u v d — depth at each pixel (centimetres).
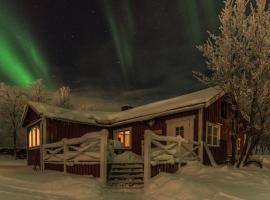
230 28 1412
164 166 1231
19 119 4009
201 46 1455
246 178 1080
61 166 1469
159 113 1691
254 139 1405
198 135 1530
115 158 1377
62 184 1047
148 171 1122
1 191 882
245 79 1343
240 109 1373
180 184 923
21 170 1675
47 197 862
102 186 1091
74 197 911
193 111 1587
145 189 1042
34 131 2097
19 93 4131
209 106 1611
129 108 2675
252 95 1332
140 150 1894
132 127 1991
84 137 1281
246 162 1448
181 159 1320
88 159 1273
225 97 1722
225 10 1422
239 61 1391
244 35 1387
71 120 1939
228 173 1165
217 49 1427
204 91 1886
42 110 1920
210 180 1039
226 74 1384
